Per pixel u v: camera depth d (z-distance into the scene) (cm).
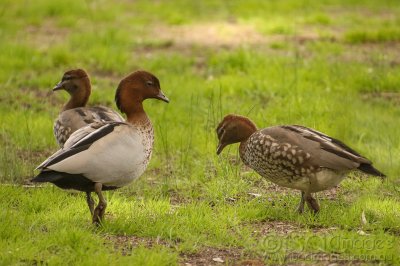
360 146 1502
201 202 1191
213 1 3003
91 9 2838
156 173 1369
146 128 1102
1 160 1341
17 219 1069
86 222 1088
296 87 1839
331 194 1262
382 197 1228
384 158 1425
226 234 1045
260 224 1108
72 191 1241
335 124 1579
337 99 1745
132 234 1048
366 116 1666
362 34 2383
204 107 1709
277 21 2598
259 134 1145
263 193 1261
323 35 2434
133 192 1265
